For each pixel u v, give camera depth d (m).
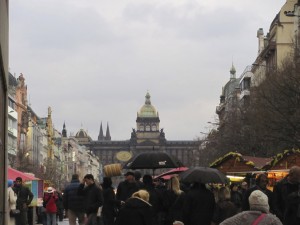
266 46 132.12
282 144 76.31
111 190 29.47
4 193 30.81
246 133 94.50
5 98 31.17
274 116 70.88
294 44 81.94
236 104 116.44
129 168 32.19
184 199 23.77
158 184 32.91
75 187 33.44
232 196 33.38
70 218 33.47
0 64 26.12
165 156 31.94
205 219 23.56
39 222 56.59
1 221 28.59
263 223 13.77
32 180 46.88
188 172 24.23
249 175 37.88
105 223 29.39
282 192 21.88
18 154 151.00
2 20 26.73
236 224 13.88
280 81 71.69
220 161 50.69
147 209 22.44
